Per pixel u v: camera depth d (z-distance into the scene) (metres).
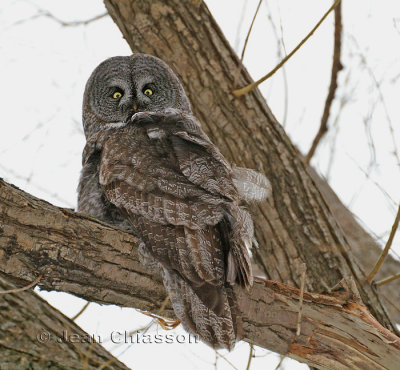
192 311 8.26
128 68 12.41
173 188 8.83
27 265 8.22
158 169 9.07
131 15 12.52
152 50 12.61
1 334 7.27
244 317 8.98
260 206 12.35
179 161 9.18
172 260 8.36
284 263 12.46
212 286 8.23
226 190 8.95
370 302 12.29
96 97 12.52
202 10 12.57
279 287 9.27
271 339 9.12
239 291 8.96
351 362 9.14
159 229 8.57
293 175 12.57
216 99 12.52
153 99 12.33
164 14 12.43
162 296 8.85
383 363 9.12
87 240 8.49
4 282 7.55
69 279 8.45
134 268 8.70
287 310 9.16
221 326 8.13
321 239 12.46
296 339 9.14
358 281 12.38
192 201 8.70
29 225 8.21
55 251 8.32
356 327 9.23
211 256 8.39
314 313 9.23
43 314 7.60
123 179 9.11
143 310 8.99
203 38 12.50
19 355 7.30
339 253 12.46
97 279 8.55
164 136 9.70
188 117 10.86
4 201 8.09
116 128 11.02
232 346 8.08
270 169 12.53
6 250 8.12
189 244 8.39
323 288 12.29
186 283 8.39
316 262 12.41
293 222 12.44
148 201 8.78
